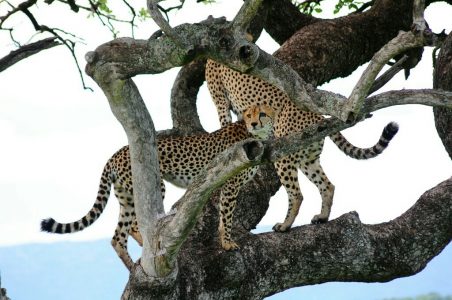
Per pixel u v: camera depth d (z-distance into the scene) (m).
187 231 10.88
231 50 9.61
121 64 10.15
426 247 12.89
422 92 10.14
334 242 12.54
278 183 14.64
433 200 13.18
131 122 10.92
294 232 12.71
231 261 12.13
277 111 14.95
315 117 14.48
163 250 11.07
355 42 16.59
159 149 14.09
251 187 14.21
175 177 14.22
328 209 13.97
